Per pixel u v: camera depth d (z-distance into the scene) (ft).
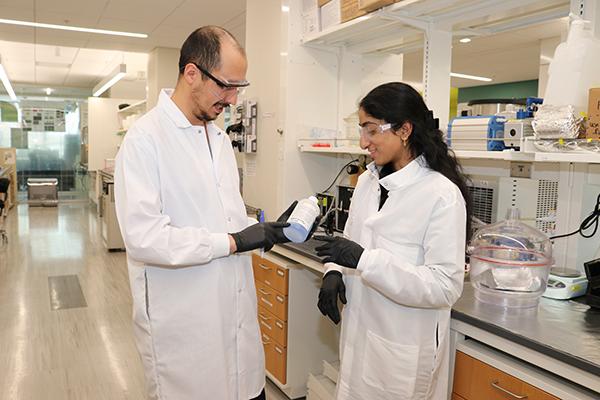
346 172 9.43
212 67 4.19
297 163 9.23
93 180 33.40
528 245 5.38
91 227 25.53
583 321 4.67
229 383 4.75
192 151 4.57
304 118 9.20
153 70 21.88
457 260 4.18
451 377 5.04
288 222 4.59
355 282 4.98
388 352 4.55
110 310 12.72
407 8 6.38
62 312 12.51
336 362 8.22
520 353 4.32
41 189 34.35
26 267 16.89
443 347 4.67
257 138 10.42
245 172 11.08
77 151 38.83
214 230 4.61
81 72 31.19
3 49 24.14
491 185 7.02
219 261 4.63
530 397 4.24
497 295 5.14
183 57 4.34
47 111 38.06
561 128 4.75
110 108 31.04
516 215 6.12
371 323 4.76
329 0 8.08
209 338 4.53
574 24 4.89
